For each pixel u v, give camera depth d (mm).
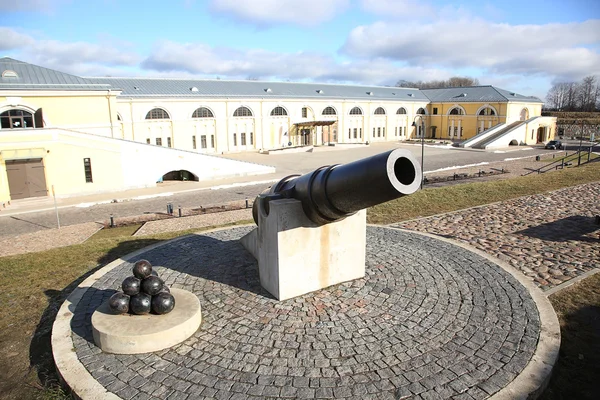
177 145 45812
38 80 30172
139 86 45031
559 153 45875
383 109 62844
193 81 49844
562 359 5848
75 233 16609
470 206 15273
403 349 5941
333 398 5012
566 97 111688
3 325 7359
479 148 52188
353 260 8250
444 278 8320
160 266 9539
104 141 26922
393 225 12883
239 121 50000
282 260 7441
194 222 16812
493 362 5582
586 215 13469
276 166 39219
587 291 7824
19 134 24422
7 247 14836
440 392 5051
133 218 18578
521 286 7875
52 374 5949
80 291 8258
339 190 6273
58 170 25797
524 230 11883
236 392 5168
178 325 6219
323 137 57531
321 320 6816
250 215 17688
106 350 6078
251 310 7242
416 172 5477
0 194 24438
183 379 5434
